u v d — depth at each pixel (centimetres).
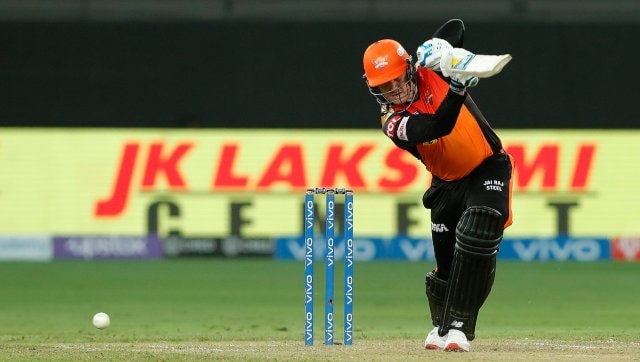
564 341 2892
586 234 5781
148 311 4200
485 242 2422
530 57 5609
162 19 5625
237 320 3925
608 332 3419
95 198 5791
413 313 4188
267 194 5756
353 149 5712
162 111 5697
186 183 5762
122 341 3014
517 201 5738
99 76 5666
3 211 5769
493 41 5588
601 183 5769
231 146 5731
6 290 4838
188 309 4262
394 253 5744
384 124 2434
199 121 5706
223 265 5659
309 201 2647
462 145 2422
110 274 5356
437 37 2384
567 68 5625
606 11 5584
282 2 5597
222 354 2481
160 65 5653
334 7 5584
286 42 5616
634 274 5419
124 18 5634
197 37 5634
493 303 4503
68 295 4691
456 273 2458
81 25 5631
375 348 2617
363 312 4212
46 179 5769
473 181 2467
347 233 2658
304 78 5647
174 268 5559
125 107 5694
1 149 5738
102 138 5722
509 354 2455
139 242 5809
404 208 5731
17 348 2734
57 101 5688
